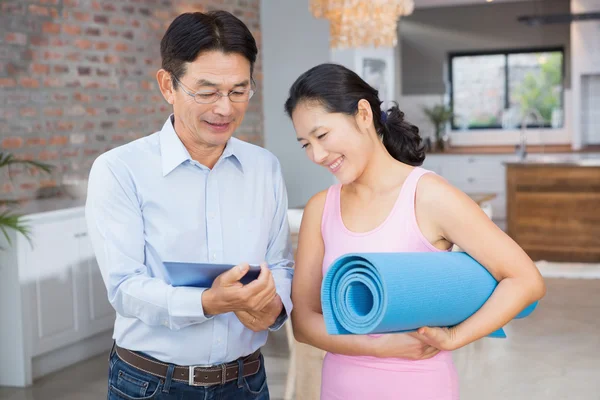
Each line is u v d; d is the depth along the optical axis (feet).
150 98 21.39
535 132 37.27
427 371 5.71
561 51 36.94
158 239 5.98
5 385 14.60
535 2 36.78
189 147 6.03
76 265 15.71
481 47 37.86
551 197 26.22
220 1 23.44
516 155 33.40
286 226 6.65
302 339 6.12
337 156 5.63
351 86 5.56
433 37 38.34
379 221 5.80
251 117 24.88
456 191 5.58
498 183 34.22
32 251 14.65
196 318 5.43
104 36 19.88
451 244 5.81
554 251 26.35
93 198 5.89
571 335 17.15
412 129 6.15
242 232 6.25
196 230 6.06
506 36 37.45
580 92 34.01
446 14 38.04
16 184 17.58
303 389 13.88
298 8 24.89
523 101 37.83
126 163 5.92
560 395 13.43
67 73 18.85
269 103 25.52
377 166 5.85
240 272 5.18
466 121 38.70
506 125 37.86
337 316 5.02
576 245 26.08
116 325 6.21
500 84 38.09
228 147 6.17
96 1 19.58
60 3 18.61
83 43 19.27
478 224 5.40
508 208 26.81
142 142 6.09
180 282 5.49
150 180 5.98
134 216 5.91
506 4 37.24
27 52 17.85
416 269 4.87
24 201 17.35
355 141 5.60
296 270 6.23
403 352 5.56
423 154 6.21
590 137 34.81
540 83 37.50
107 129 20.02
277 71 25.31
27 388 14.42
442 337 5.16
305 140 5.68
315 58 24.90
